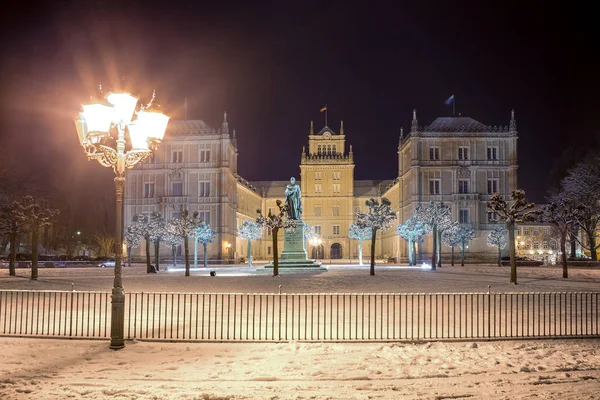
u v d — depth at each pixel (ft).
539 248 367.86
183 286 117.70
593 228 257.75
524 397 33.06
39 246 329.31
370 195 431.84
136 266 250.57
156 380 37.55
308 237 344.49
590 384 36.40
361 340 51.34
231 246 329.52
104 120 49.29
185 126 323.16
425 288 111.45
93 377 38.37
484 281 132.77
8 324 63.98
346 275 156.97
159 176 314.35
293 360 43.70
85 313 75.77
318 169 426.92
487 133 302.04
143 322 65.92
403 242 323.37
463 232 246.47
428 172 301.43
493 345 50.16
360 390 34.81
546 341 52.37
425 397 33.01
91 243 359.66
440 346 49.37
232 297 95.55
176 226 169.68
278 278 143.23
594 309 80.64
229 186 323.16
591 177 252.83
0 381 36.76
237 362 43.19
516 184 299.79
